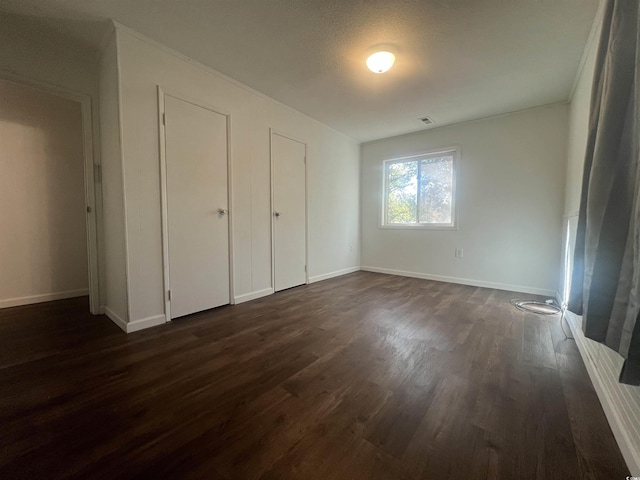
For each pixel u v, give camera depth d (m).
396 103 3.16
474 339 2.01
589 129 1.13
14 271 2.88
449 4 1.70
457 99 3.02
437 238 4.03
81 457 0.99
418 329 2.20
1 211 2.81
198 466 0.96
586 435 1.10
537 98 2.98
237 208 2.82
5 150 2.84
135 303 2.12
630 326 0.77
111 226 2.26
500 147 3.48
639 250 0.75
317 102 3.16
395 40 2.04
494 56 2.22
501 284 3.53
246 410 1.25
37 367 1.59
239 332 2.12
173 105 2.26
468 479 0.91
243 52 2.23
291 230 3.50
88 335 2.04
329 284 3.77
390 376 1.53
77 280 3.28
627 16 0.87
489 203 3.58
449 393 1.38
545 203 3.22
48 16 1.84
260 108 3.00
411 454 1.01
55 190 3.12
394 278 4.18
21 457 0.98
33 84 2.10
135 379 1.48
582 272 1.12
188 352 1.79
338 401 1.31
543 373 1.56
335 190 4.24
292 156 3.45
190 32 2.00
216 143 2.59
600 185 0.91
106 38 2.06
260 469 0.95
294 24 1.90
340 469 0.95
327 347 1.88
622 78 0.87
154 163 2.18
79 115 3.25
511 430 1.13
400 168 4.42
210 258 2.61
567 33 1.93
